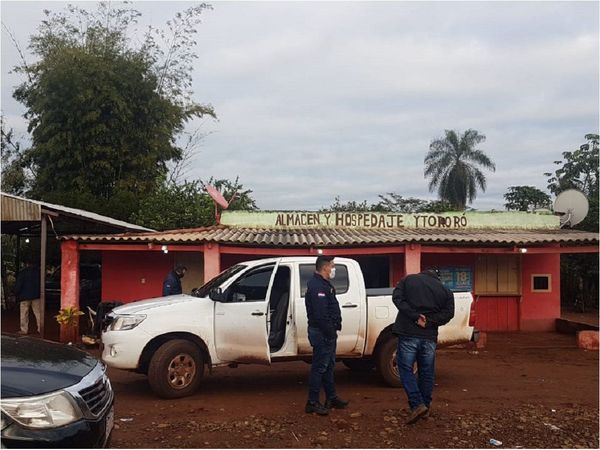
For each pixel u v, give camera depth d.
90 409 4.70
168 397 8.09
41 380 4.48
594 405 7.86
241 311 8.25
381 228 16.86
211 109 28.55
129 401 8.03
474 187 48.12
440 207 27.00
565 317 20.02
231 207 22.83
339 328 7.40
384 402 7.94
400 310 7.03
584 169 27.91
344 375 9.94
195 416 7.23
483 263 16.31
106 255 15.85
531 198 27.05
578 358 11.81
